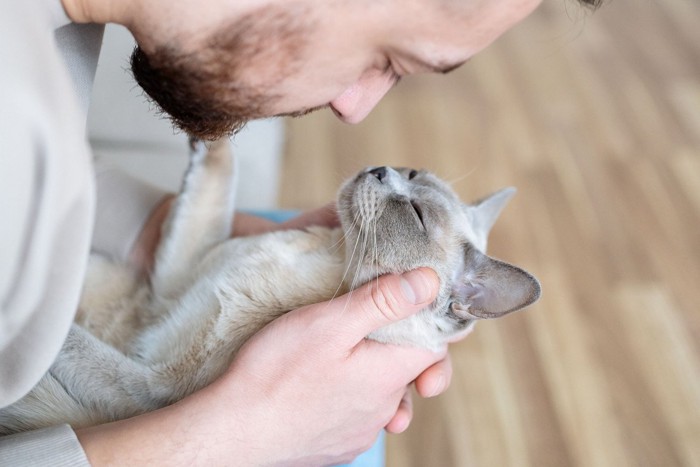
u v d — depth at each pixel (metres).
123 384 1.19
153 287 1.44
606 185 2.76
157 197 1.50
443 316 1.29
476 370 2.10
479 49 0.83
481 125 3.01
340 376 1.01
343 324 1.00
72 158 0.68
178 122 0.89
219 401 0.96
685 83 3.33
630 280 2.41
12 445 0.87
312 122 2.93
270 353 0.98
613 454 1.93
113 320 1.42
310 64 0.80
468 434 1.94
